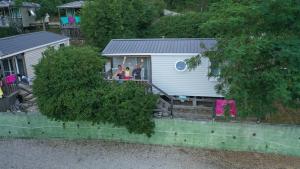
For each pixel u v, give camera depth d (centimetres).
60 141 1314
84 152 1217
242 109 1093
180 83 1567
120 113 1205
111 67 1666
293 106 1076
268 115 1334
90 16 2386
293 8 973
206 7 3600
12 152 1220
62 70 1265
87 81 1285
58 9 3256
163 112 1389
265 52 1050
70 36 3130
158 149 1223
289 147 1127
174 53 1495
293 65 1007
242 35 1091
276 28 1100
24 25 3400
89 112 1226
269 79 996
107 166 1112
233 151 1186
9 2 3328
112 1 2391
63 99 1233
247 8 1125
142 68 1628
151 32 2656
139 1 2631
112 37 2414
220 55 1174
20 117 1322
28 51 1841
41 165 1121
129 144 1270
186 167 1092
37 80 1295
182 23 2533
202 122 1177
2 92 1497
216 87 1309
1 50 1642
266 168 1067
